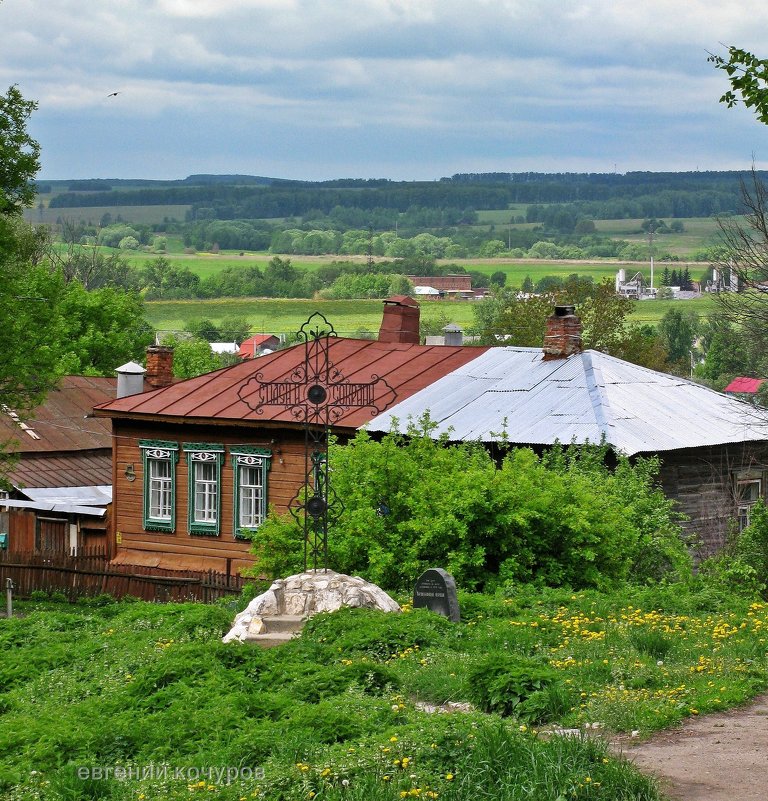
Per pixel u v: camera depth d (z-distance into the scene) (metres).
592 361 31.98
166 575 33.03
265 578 25.53
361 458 24.03
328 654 15.49
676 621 17.88
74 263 102.38
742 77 15.51
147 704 13.41
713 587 22.27
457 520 22.42
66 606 31.94
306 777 10.16
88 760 11.39
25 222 47.50
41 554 34.09
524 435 28.75
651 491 26.56
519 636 16.44
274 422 33.38
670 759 10.98
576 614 18.50
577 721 12.18
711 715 12.73
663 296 178.00
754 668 14.52
